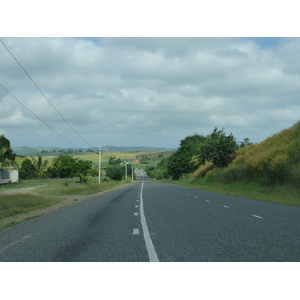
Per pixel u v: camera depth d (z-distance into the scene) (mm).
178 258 6246
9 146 69812
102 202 21141
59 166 93625
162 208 15906
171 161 94000
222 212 13734
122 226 10336
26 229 10359
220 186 38656
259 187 28734
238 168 37656
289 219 11320
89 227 10312
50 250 7145
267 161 29766
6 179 56781
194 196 24953
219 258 6207
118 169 136250
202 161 54875
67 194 32000
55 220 12430
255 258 6176
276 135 41281
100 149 71938
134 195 28016
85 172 88500
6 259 6500
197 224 10445
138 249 7004
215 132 54000
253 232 8805
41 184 56094
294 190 22594
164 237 8289
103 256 6508
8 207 17672
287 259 6086
